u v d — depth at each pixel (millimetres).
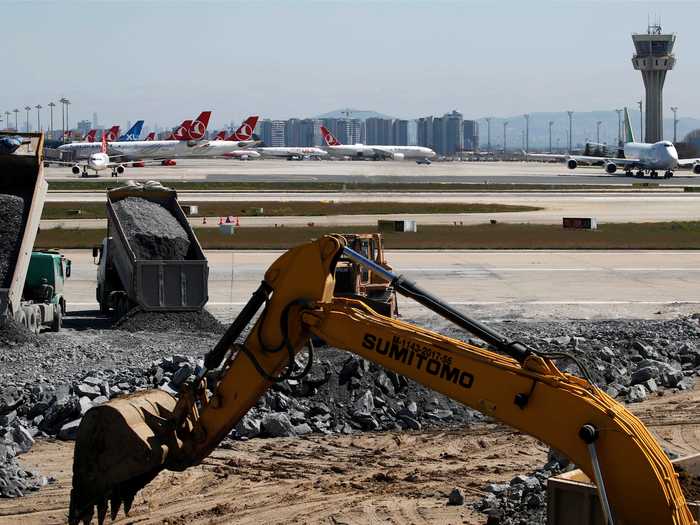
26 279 33969
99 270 38188
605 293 43625
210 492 17281
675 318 37781
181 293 33625
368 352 11875
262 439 20938
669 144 142750
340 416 22047
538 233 67250
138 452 12250
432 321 36188
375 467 18969
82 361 27438
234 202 95562
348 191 115312
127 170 165500
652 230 69562
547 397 10859
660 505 10273
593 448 10445
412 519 15859
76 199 98312
